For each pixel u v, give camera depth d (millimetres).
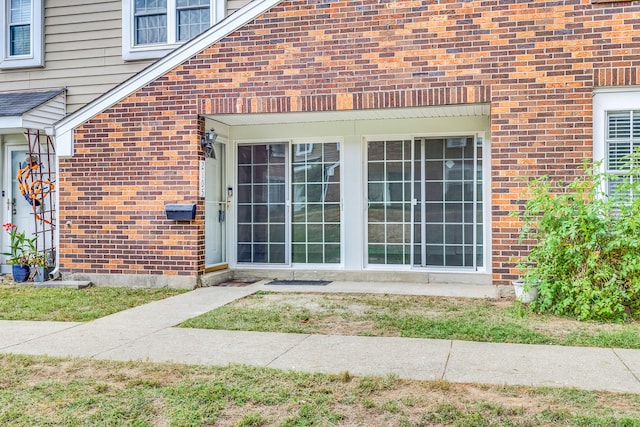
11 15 11922
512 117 8086
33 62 11664
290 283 9672
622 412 3789
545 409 3852
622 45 7762
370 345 5605
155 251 9367
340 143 10195
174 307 7672
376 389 4289
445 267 9758
